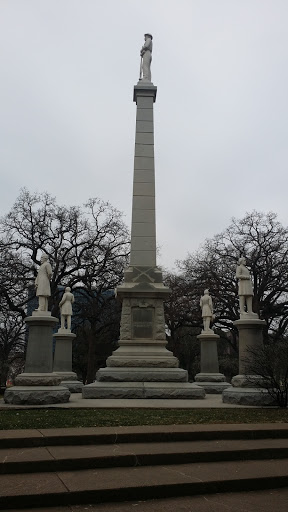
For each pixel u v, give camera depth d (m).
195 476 6.27
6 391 14.34
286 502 5.67
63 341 23.78
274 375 13.97
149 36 22.94
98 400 15.47
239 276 15.93
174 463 7.00
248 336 15.37
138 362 17.47
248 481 6.17
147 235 19.53
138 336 18.27
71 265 37.31
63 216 36.47
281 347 13.98
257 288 37.19
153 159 20.45
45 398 14.02
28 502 5.40
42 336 15.16
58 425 9.16
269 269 36.78
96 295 39.38
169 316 40.25
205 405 13.74
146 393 16.19
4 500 5.34
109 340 43.81
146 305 18.48
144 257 19.31
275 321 39.50
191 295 38.44
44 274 15.85
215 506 5.50
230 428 8.57
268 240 38.06
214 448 7.42
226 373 40.88
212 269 38.81
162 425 9.08
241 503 5.62
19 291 34.28
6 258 34.53
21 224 36.03
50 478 6.14
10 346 45.03
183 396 16.30
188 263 45.41
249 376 14.83
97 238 37.31
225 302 37.31
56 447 7.50
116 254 37.78
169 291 18.58
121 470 6.61
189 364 48.75
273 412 11.86
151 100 21.36
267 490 6.18
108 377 16.89
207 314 24.27
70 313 24.39
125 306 18.52
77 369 46.09
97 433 7.92
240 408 12.91
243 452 7.32
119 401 15.03
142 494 5.77
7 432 8.05
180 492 5.90
